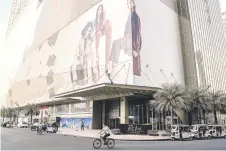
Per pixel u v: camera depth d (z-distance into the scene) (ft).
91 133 128.88
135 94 145.48
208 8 267.39
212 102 132.57
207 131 102.06
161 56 185.57
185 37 220.43
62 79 262.67
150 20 185.37
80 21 245.86
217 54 253.85
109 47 183.21
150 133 114.73
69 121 228.84
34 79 340.39
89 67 211.20
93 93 154.71
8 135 103.40
